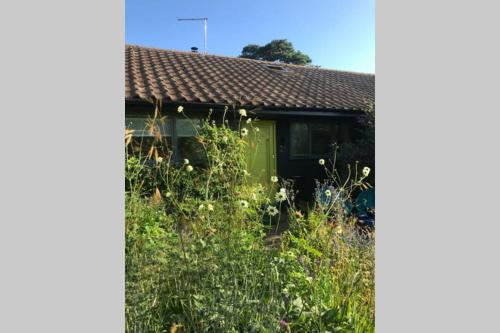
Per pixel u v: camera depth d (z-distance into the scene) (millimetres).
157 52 10492
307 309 2592
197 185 3887
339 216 3928
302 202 7598
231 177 3631
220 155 4004
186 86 7934
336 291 2854
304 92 9727
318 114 8805
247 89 8727
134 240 2389
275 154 8797
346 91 10977
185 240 2682
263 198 3721
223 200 3412
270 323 2197
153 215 3473
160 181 4102
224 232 2625
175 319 2264
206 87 8172
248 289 2336
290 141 9070
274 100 8336
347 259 3277
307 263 3191
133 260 2242
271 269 2492
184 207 3141
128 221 2654
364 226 5105
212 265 2320
